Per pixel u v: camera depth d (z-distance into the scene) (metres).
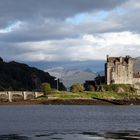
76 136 101.50
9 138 97.12
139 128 125.56
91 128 125.00
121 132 112.00
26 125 136.88
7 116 193.25
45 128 124.69
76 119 174.75
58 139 95.25
